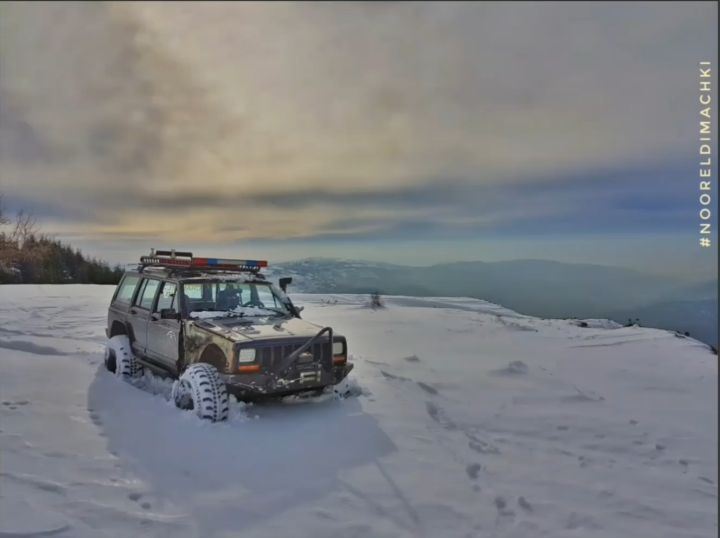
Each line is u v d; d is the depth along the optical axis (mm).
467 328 12117
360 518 3502
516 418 5617
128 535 3182
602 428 5324
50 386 6328
